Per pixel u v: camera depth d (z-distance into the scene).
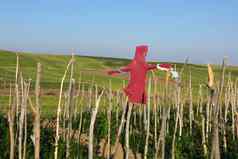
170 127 19.98
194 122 21.31
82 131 19.33
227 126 20.48
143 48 10.00
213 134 10.06
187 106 29.06
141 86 9.98
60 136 16.64
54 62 67.00
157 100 22.72
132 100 10.00
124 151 17.38
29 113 19.61
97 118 20.62
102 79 51.16
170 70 10.12
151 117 23.16
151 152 16.77
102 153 16.70
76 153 15.05
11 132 12.08
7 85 41.00
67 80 50.16
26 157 13.99
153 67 9.98
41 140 15.31
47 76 52.59
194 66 74.56
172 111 22.84
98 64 70.69
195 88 44.03
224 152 16.30
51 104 31.89
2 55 65.44
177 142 16.78
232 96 19.44
